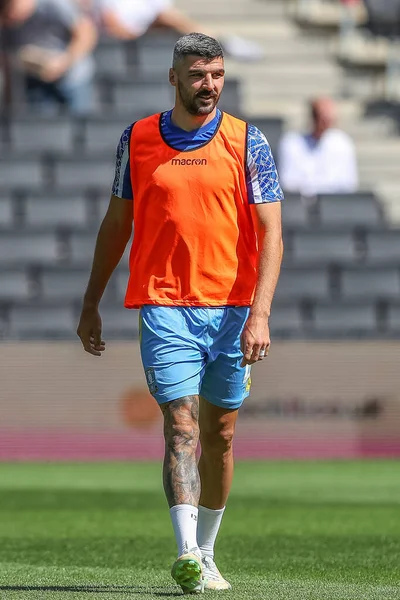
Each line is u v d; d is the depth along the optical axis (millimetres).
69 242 59156
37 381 47406
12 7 63188
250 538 26344
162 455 47844
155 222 17172
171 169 17141
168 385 16844
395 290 58500
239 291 17344
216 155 17141
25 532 27578
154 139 17312
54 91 65438
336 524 29547
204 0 76438
